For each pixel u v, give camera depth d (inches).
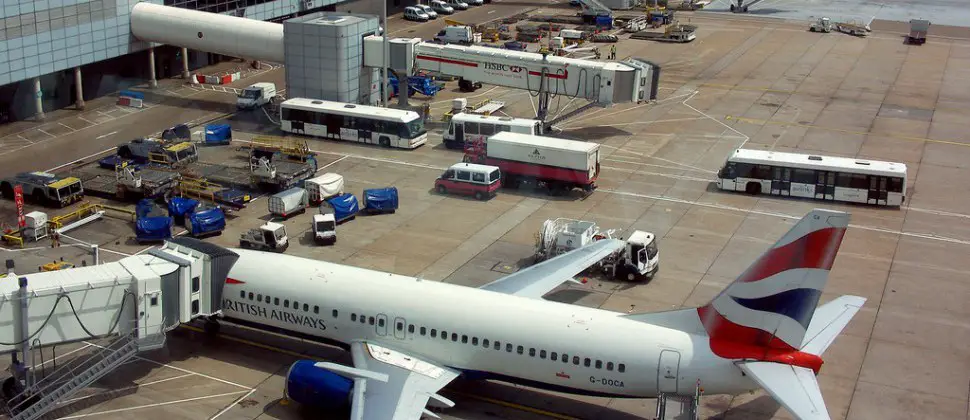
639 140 3890.3
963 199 3270.2
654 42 5816.9
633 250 2549.2
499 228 2945.4
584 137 3927.2
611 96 3828.7
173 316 2050.9
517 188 3329.2
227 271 2146.9
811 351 1726.1
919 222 3061.0
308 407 1959.9
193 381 2055.9
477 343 1914.4
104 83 4402.1
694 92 4655.5
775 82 4859.7
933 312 2433.6
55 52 3887.8
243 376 2084.2
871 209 3169.3
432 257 2711.6
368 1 5885.8
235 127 3934.5
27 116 3969.0
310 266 2122.3
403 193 3235.7
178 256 2106.3
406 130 3666.3
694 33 5944.9
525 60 3924.7
